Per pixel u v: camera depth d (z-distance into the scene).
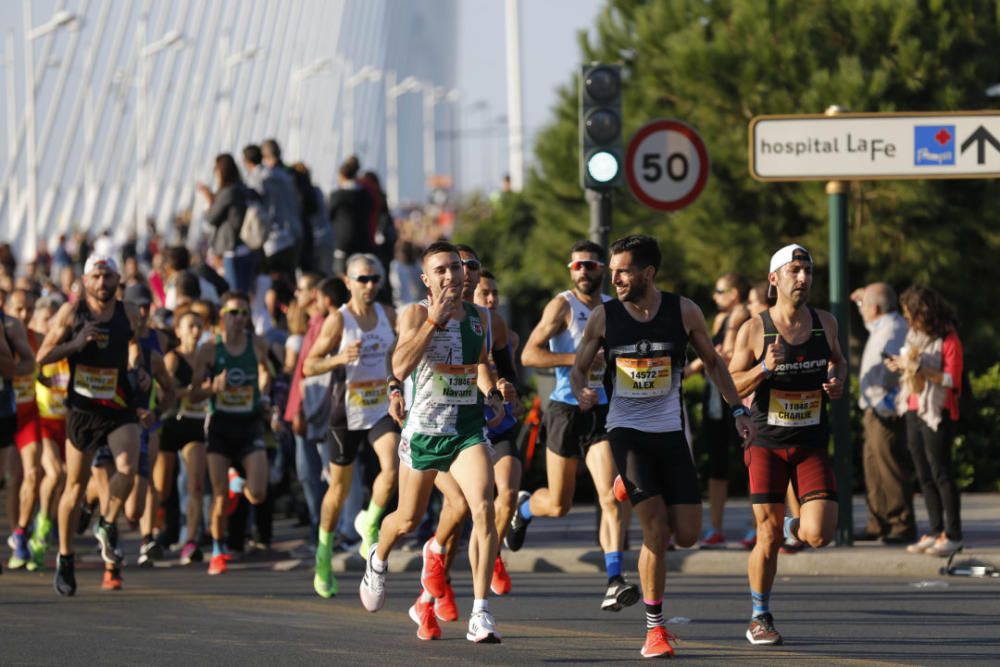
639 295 27.20
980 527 45.06
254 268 65.38
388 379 29.25
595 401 27.56
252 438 43.31
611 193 42.56
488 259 97.88
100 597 36.69
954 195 65.75
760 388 28.55
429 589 29.39
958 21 65.62
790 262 28.25
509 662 26.64
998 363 60.44
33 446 43.00
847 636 29.52
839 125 41.47
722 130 67.69
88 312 37.00
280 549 48.47
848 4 65.69
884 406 41.91
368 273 35.44
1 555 46.66
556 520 49.31
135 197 181.25
